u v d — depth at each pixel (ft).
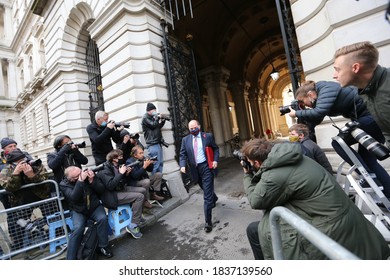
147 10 17.03
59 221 10.23
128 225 10.50
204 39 34.47
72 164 11.55
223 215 11.69
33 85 42.86
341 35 9.84
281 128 83.82
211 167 10.57
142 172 12.41
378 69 4.30
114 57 17.53
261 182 4.77
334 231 3.93
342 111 6.99
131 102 16.38
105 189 10.26
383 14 8.89
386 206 5.38
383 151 4.83
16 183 9.33
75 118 28.55
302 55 12.16
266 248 4.82
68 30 27.45
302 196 4.32
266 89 68.95
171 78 17.52
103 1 19.36
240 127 45.24
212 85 36.60
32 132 53.62
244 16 34.99
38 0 29.84
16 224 9.41
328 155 11.47
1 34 74.23
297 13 12.12
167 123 17.16
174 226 11.24
